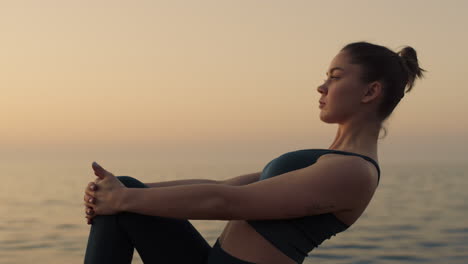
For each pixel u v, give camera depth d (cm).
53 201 5350
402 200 5547
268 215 158
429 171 18400
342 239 2380
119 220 163
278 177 161
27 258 1823
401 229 2872
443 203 5038
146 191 159
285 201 156
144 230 166
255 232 166
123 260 164
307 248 167
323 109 187
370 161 172
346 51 184
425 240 2339
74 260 1764
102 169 163
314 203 158
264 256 164
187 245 175
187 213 156
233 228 174
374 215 3869
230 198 156
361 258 1808
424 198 5841
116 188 161
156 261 170
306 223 164
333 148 186
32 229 2827
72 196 6166
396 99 183
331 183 158
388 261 1741
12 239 2394
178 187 158
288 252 163
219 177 15562
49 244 2200
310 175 159
